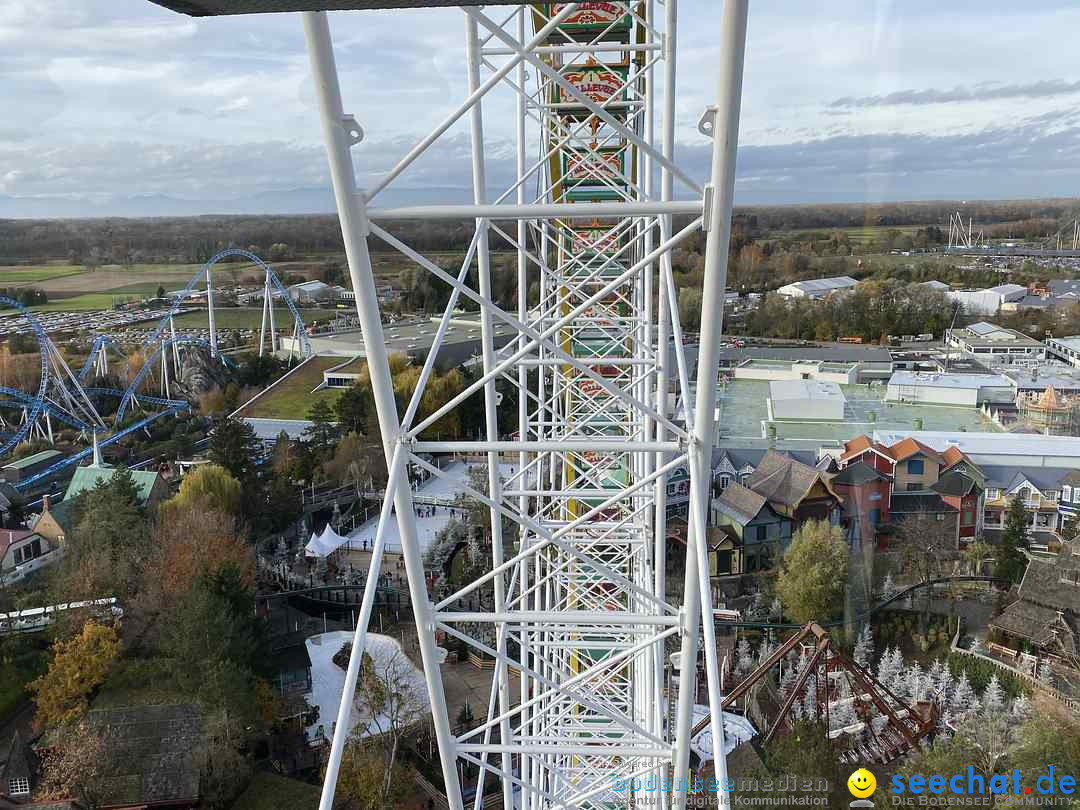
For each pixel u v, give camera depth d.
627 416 13.12
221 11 2.88
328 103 3.99
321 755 20.58
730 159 3.95
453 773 6.31
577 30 10.45
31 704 22.78
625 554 12.18
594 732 10.42
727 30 3.48
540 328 11.03
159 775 19.16
